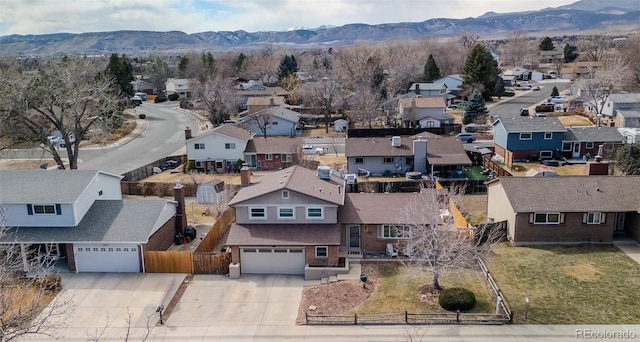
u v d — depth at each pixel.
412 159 56.34
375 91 100.25
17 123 51.62
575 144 58.69
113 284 30.84
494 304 26.98
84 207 34.28
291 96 112.62
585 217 34.19
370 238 34.03
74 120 54.31
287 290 29.81
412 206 32.66
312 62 154.00
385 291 28.88
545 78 148.00
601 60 141.38
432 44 173.12
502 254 33.25
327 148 71.19
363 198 36.12
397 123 86.75
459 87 110.31
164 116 100.88
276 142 62.56
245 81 141.62
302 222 33.25
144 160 66.31
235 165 61.34
